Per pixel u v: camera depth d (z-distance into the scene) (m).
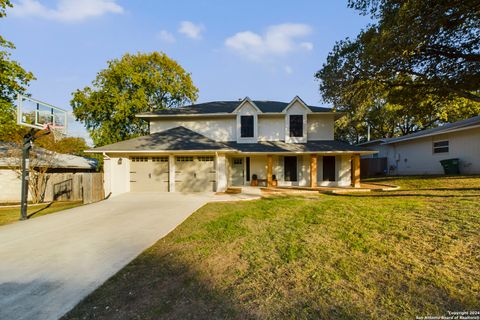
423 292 2.78
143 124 25.23
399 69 9.95
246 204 9.10
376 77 10.41
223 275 3.38
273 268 3.55
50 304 2.79
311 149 14.10
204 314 2.49
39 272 3.64
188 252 4.30
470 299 2.62
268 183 14.01
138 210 8.42
